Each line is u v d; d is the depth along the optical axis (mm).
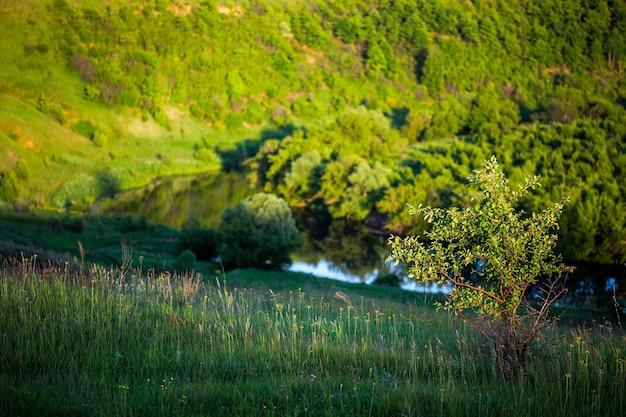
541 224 11266
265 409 8445
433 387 9758
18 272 16062
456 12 198000
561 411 8711
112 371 10102
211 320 13422
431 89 168000
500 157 80500
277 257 45906
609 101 133375
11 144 80500
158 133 118000
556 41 181750
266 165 96562
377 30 198500
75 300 13211
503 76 172375
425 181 70812
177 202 80812
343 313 16750
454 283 11375
